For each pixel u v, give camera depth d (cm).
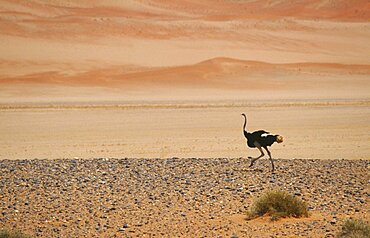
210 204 3797
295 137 8300
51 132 9212
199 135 8706
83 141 8200
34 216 3588
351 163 5334
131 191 4162
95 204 3838
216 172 4816
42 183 4444
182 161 5472
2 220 3509
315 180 4456
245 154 6706
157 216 3556
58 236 3219
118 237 3186
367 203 3772
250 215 3475
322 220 3375
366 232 3000
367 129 9162
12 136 8806
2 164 5369
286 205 3488
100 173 4834
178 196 4006
